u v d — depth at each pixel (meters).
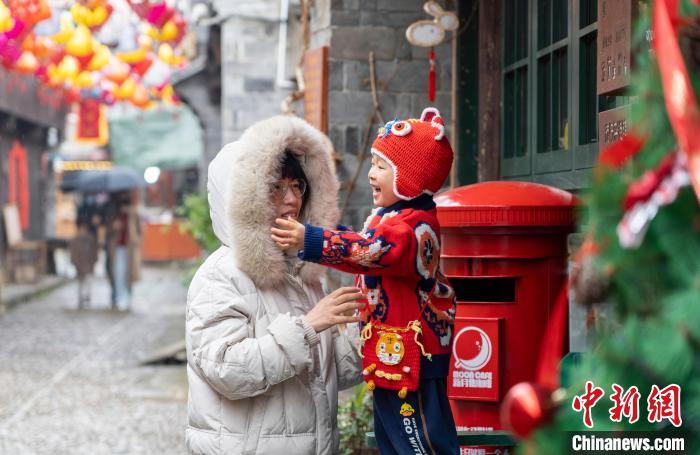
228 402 3.00
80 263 17.92
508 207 3.73
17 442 7.38
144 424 8.01
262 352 2.89
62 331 14.63
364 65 7.27
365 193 7.29
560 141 5.32
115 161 26.64
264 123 3.02
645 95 1.45
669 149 1.42
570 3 4.99
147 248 31.31
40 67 10.84
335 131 7.25
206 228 12.35
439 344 3.00
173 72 15.97
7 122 22.84
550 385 1.57
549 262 3.82
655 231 1.40
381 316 2.95
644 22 1.56
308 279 3.17
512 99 6.21
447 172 3.01
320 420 3.08
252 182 2.94
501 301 4.00
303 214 3.23
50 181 31.67
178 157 26.50
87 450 7.11
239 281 3.01
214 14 13.39
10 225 21.98
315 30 7.66
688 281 1.35
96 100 16.77
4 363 11.39
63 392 9.48
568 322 3.89
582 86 4.87
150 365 11.24
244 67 12.99
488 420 3.84
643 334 1.39
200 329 2.98
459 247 3.85
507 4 6.20
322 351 3.13
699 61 1.39
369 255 2.78
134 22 9.90
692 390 1.38
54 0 8.73
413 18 7.25
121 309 17.98
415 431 2.96
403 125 2.94
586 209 1.50
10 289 20.36
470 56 6.98
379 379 2.98
